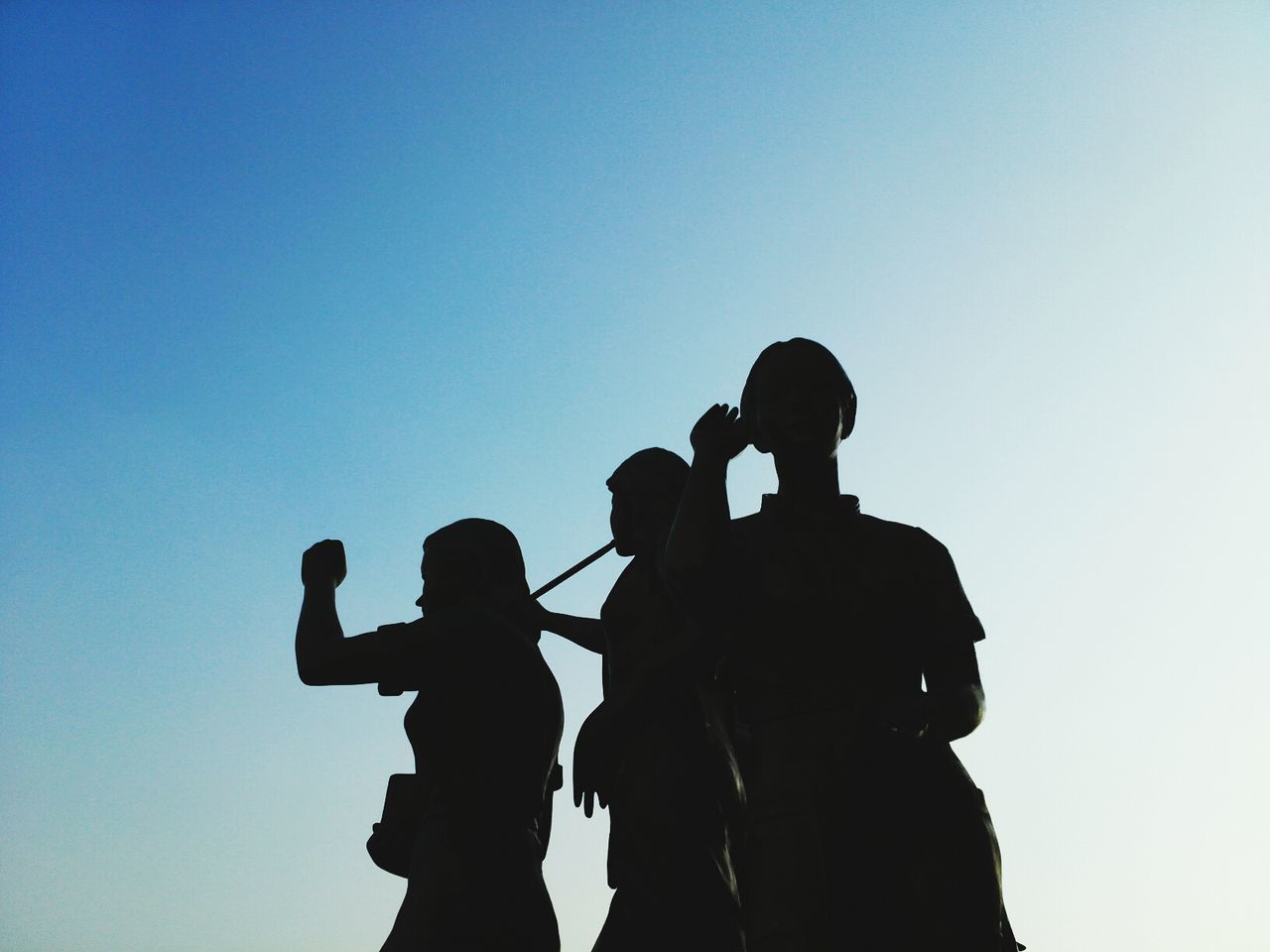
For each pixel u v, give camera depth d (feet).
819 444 24.90
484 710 26.05
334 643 26.45
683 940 24.88
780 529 24.76
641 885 25.53
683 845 25.46
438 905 24.49
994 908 22.41
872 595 23.97
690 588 23.43
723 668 25.85
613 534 29.99
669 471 29.86
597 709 27.35
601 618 28.78
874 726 22.81
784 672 23.57
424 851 25.21
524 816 25.93
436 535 28.89
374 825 27.68
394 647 26.30
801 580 23.91
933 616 24.44
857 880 22.08
